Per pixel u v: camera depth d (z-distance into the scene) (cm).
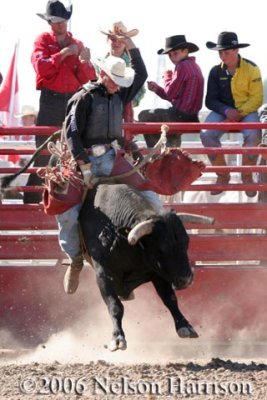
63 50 2741
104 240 2053
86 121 2158
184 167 2238
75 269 2261
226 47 2858
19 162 3350
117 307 2016
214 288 2733
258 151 2648
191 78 2886
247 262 3022
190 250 2717
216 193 2881
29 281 2717
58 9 2750
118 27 2453
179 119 2906
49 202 2120
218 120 2911
